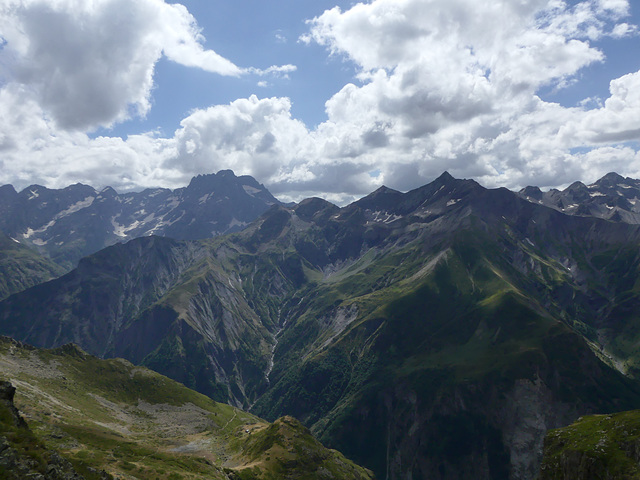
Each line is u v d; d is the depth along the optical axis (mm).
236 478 142000
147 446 154875
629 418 133250
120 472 100938
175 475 109375
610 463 115375
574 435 139750
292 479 158500
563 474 130375
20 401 152750
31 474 45969
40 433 114125
